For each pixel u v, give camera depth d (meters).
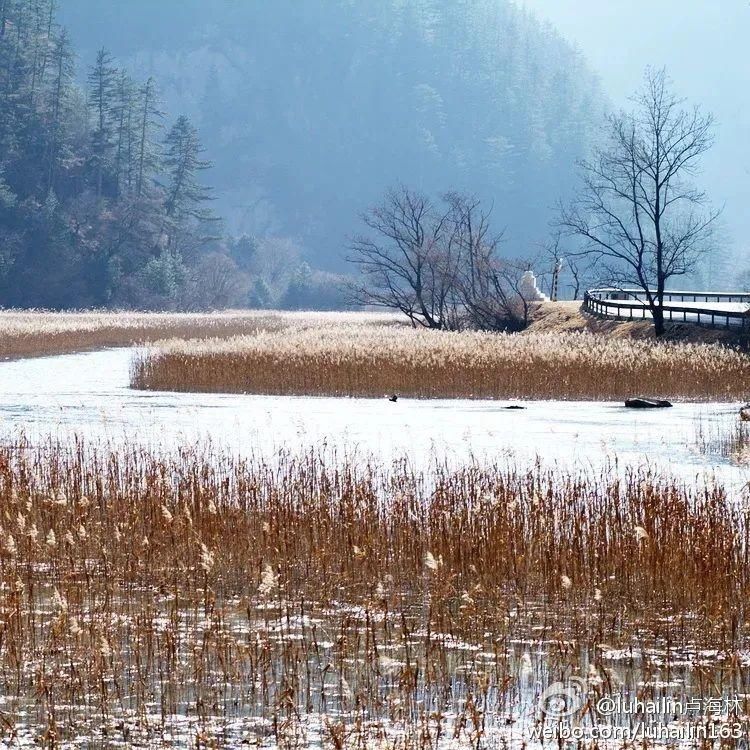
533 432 87.56
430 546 42.72
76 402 111.81
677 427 91.19
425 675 31.94
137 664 32.19
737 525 44.69
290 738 27.58
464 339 141.25
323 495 49.41
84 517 46.53
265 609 37.56
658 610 38.28
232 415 99.62
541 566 41.44
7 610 34.22
